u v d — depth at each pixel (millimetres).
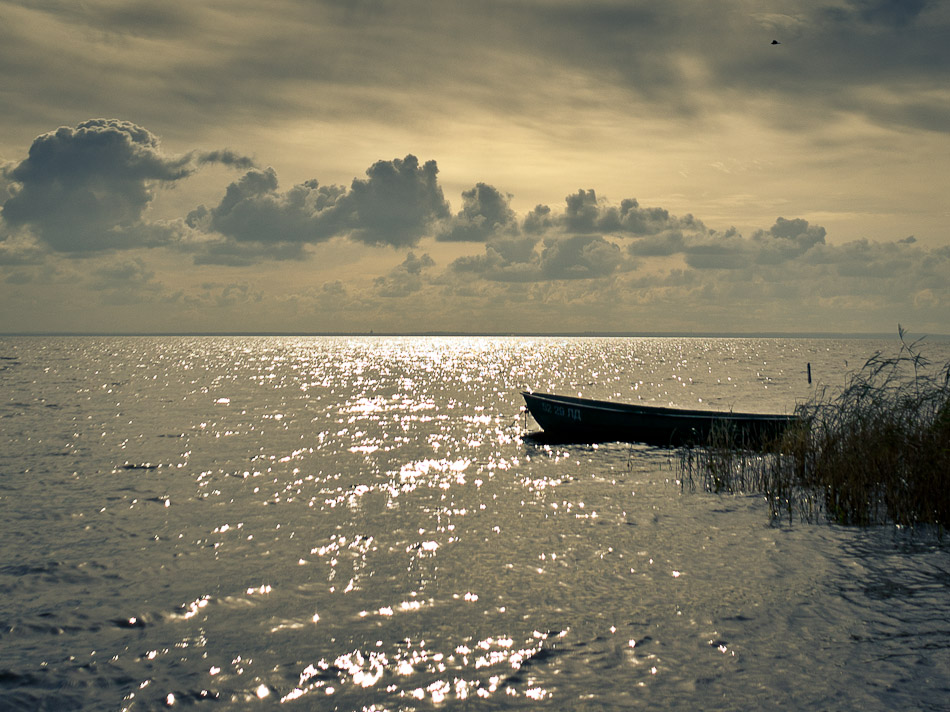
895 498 13812
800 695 7273
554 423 27500
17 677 7938
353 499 17234
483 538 13531
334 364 108875
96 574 11484
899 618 9156
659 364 103250
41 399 45656
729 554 12117
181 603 10195
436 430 31625
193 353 153750
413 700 7418
